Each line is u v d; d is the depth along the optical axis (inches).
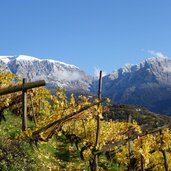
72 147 1268.5
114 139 1104.8
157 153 1299.2
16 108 1274.6
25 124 945.5
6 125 1090.1
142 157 1069.1
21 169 715.4
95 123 1211.9
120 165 1280.8
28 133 762.2
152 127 1108.5
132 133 1086.4
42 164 866.1
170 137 1091.9
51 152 1111.0
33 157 823.1
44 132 770.2
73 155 1167.0
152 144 1106.1
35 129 789.2
